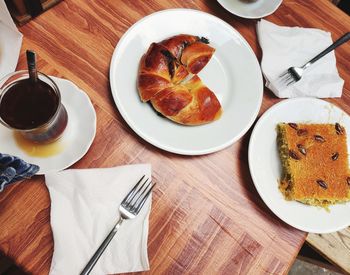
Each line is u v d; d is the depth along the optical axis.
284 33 0.94
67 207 0.74
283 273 0.78
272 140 0.85
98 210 0.74
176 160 0.81
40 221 0.73
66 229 0.72
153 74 0.82
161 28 0.89
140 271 0.73
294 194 0.79
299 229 0.79
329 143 0.84
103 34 0.89
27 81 0.71
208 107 0.82
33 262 0.71
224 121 0.85
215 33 0.91
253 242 0.79
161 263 0.75
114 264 0.72
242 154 0.84
